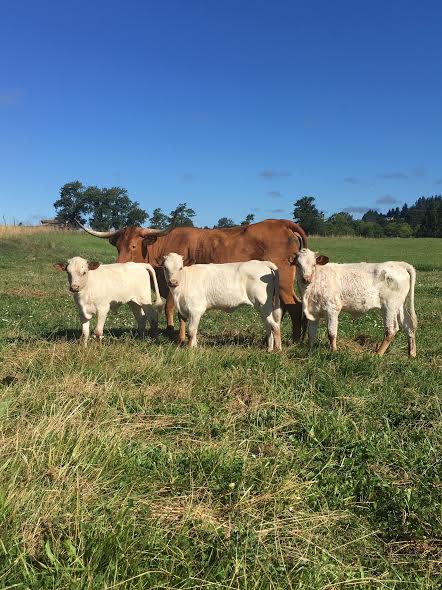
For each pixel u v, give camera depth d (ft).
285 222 32.48
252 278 27.66
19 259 90.22
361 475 14.44
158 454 14.64
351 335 34.04
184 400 18.61
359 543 11.93
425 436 16.31
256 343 30.27
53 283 62.28
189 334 28.17
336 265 28.35
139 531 10.91
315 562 10.78
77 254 101.65
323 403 19.21
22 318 36.99
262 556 10.75
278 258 32.12
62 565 9.75
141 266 30.42
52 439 13.62
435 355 27.68
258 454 15.38
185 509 12.11
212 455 14.44
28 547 10.02
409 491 13.53
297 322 31.37
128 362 21.68
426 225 290.15
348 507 13.30
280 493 13.06
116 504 11.75
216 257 32.89
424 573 11.10
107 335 32.17
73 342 26.89
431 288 65.51
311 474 14.28
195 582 9.92
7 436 14.03
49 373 20.43
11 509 10.52
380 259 123.65
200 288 27.84
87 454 13.29
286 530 11.76
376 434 16.63
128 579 9.42
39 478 12.02
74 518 10.79
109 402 17.83
